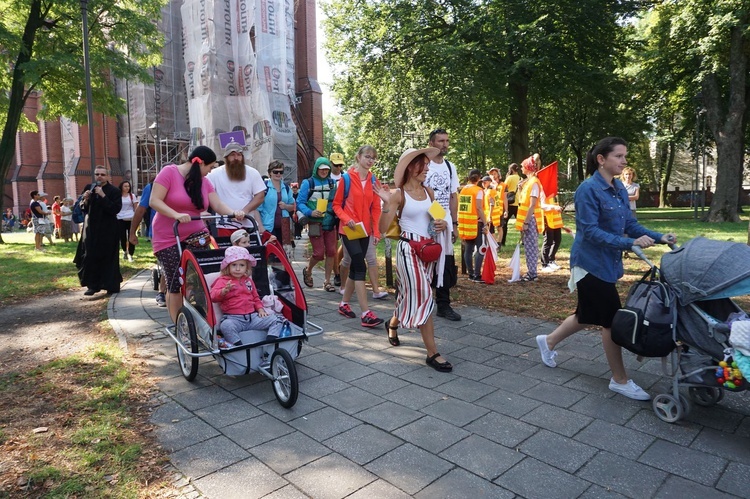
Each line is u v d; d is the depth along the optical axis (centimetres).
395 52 2428
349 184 650
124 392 432
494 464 317
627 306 369
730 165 2338
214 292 429
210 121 2777
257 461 323
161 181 511
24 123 2338
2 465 319
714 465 312
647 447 334
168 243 525
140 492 291
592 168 416
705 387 384
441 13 2334
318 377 466
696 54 2441
